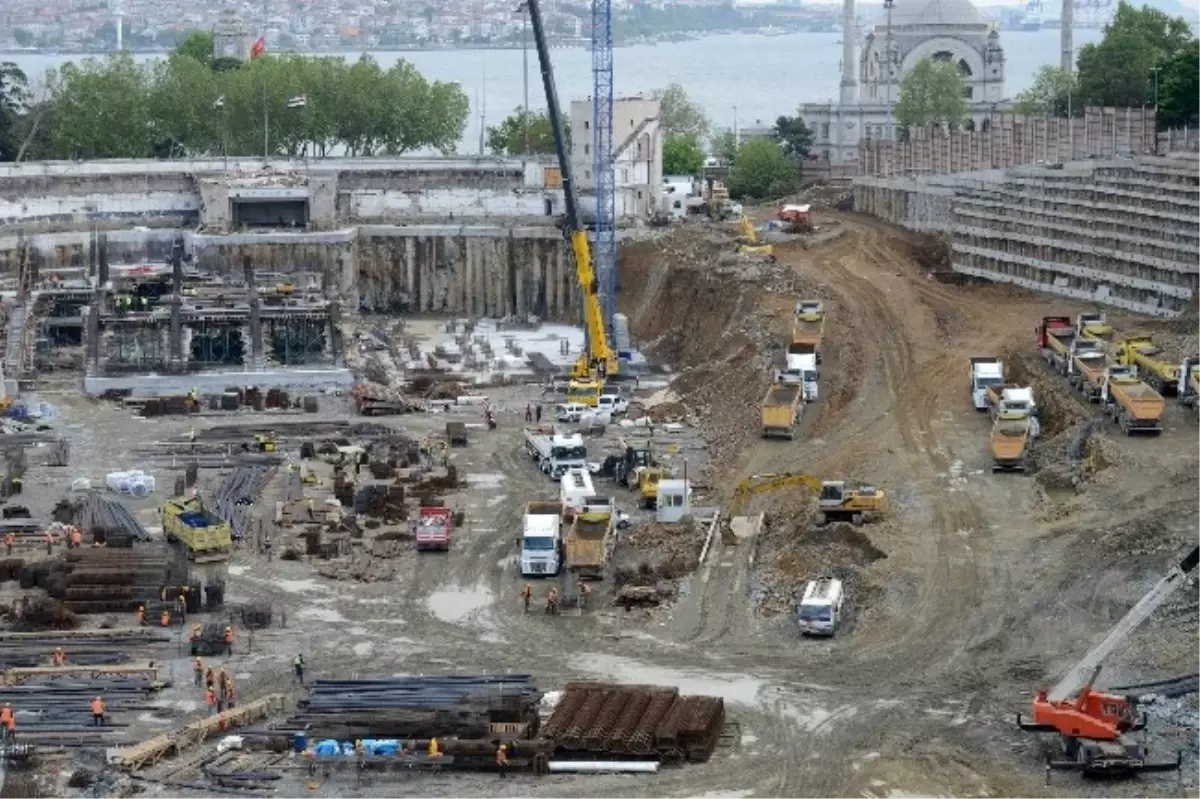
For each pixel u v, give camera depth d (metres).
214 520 136.62
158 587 125.56
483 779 96.94
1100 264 197.25
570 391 179.00
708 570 128.50
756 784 95.19
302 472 157.12
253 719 105.00
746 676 109.81
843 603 119.31
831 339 183.00
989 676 107.38
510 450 166.50
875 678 108.25
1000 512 133.12
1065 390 161.38
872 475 143.75
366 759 98.19
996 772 95.19
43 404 181.75
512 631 119.62
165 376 191.25
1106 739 95.19
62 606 123.06
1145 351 161.25
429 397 188.75
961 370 172.00
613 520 134.38
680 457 159.50
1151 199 194.88
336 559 134.88
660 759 98.00
